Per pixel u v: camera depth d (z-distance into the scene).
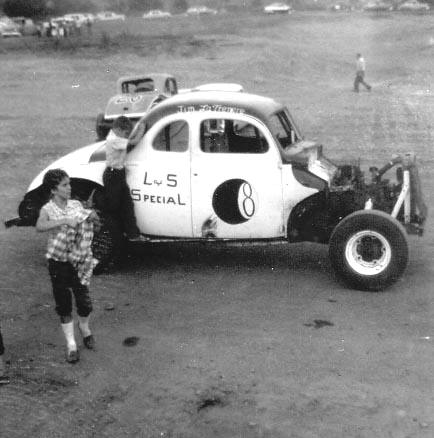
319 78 34.66
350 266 7.08
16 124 20.44
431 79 32.41
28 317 6.61
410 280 7.39
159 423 4.77
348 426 4.67
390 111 21.41
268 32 52.78
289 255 8.41
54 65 38.16
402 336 6.02
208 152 7.41
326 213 7.34
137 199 7.64
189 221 7.53
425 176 12.23
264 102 7.70
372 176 7.88
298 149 7.45
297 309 6.69
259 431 4.64
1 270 7.97
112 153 7.43
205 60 38.38
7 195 11.67
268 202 7.32
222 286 7.38
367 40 48.41
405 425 4.67
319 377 5.34
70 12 83.81
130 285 7.46
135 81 18.14
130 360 5.70
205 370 5.50
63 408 4.97
